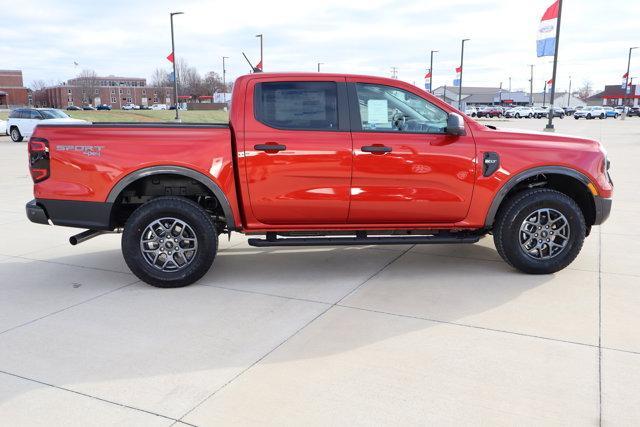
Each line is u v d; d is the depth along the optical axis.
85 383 3.14
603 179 4.96
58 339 3.74
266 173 4.66
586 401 2.90
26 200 9.31
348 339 3.69
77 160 4.60
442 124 4.88
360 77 4.80
